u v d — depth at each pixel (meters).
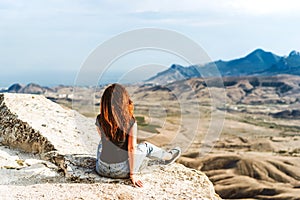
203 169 37.44
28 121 6.40
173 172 5.25
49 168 5.25
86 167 5.14
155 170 5.24
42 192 4.41
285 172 39.09
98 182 4.71
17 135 6.27
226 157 40.97
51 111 7.13
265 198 33.19
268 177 37.72
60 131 6.36
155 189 4.66
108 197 4.31
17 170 5.14
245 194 31.94
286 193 33.47
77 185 4.64
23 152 6.10
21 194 4.34
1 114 6.86
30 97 7.54
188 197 4.52
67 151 5.70
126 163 4.71
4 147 6.24
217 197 4.84
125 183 4.73
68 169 5.00
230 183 35.72
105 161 4.72
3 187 4.53
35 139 6.07
